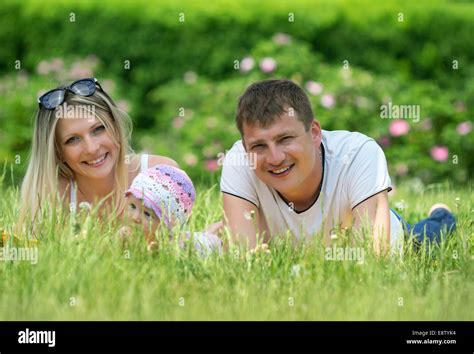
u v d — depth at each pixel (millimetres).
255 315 3842
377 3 12727
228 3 12180
